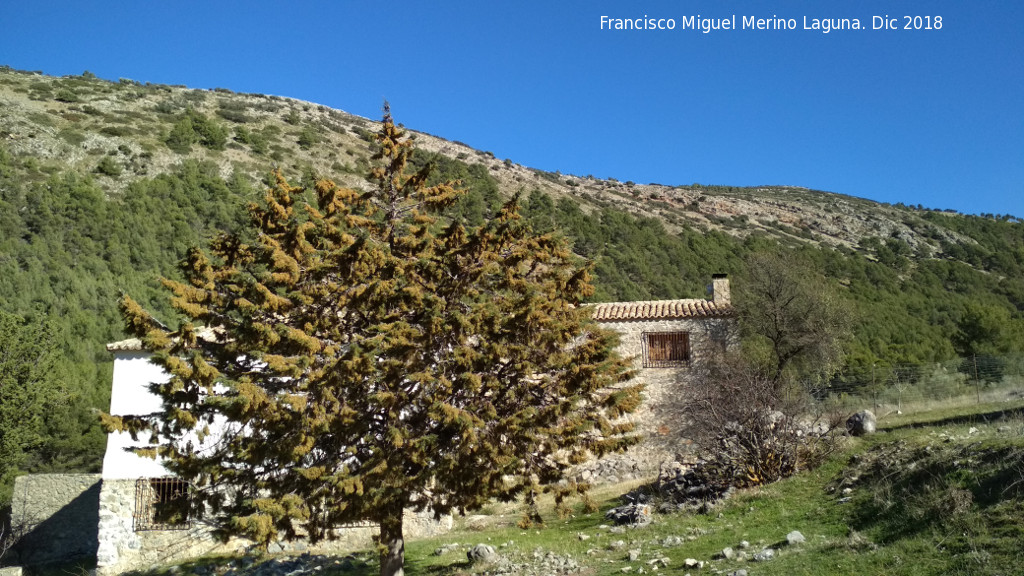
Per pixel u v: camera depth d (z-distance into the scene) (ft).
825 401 91.35
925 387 91.56
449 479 44.16
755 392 66.64
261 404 40.93
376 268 46.16
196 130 276.21
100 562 69.51
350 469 45.85
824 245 334.44
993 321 135.74
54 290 149.79
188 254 44.98
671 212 365.20
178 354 43.83
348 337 46.83
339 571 60.18
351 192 52.13
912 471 50.01
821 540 44.37
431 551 61.87
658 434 87.35
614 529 59.31
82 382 128.36
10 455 97.60
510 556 53.93
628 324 92.27
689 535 52.75
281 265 44.52
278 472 46.29
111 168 222.89
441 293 47.52
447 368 45.24
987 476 43.37
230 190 225.56
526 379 47.21
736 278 105.81
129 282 159.94
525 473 48.16
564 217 247.50
